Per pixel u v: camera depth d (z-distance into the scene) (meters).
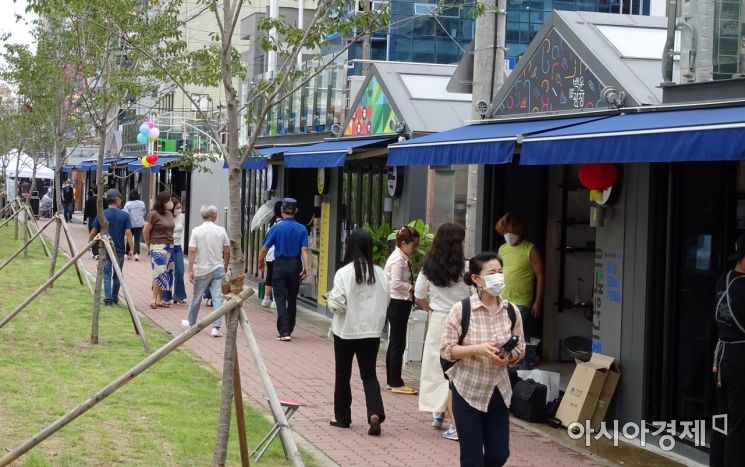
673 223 10.04
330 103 20.33
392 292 12.14
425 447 9.64
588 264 13.95
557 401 10.96
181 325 16.83
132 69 18.72
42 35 24.72
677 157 7.70
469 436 7.11
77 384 11.16
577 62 11.17
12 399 10.16
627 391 10.37
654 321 10.15
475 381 7.11
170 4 15.36
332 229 19.66
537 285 12.07
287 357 14.39
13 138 41.00
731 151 7.25
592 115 10.73
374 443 9.72
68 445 8.59
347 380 10.27
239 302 7.64
